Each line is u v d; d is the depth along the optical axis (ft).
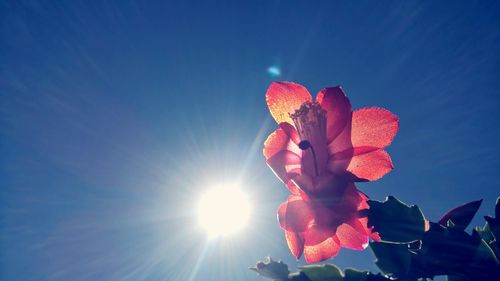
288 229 0.49
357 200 0.46
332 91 0.52
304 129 0.52
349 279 0.42
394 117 0.51
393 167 0.49
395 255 0.43
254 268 0.44
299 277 0.42
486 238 0.45
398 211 0.43
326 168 0.50
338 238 0.51
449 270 0.41
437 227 0.42
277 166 0.52
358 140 0.51
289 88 0.54
